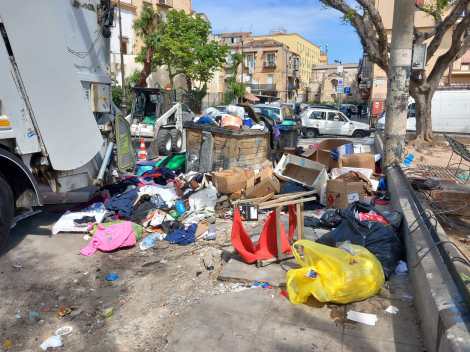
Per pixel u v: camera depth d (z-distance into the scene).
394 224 5.02
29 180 5.16
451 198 6.39
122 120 7.61
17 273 4.71
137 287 4.37
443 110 21.67
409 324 3.50
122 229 5.53
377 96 33.97
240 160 8.77
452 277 3.12
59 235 5.88
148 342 3.40
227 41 76.88
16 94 4.93
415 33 14.23
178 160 10.31
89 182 6.40
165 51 28.02
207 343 3.30
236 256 4.99
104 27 6.74
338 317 3.64
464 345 2.34
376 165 9.14
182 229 5.94
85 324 3.70
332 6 12.39
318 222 6.01
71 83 5.72
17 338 3.51
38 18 5.19
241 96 43.41
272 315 3.68
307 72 95.19
